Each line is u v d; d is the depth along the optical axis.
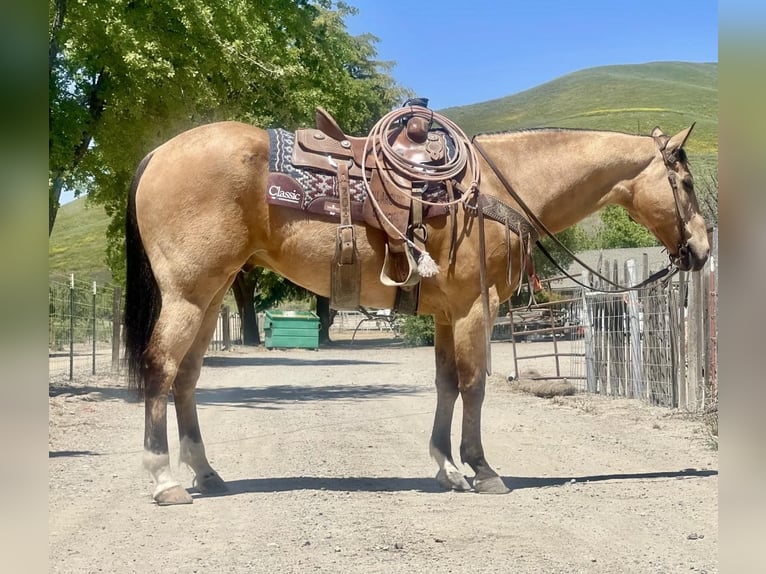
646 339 13.31
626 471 7.59
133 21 14.47
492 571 4.45
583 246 52.19
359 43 43.56
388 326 54.72
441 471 6.79
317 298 44.94
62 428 10.45
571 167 6.98
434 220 6.48
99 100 15.84
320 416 12.08
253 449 8.92
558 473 7.52
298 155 6.39
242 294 39.94
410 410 12.96
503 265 6.67
